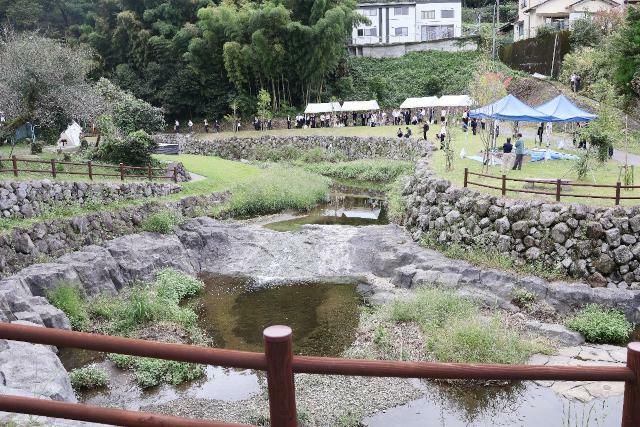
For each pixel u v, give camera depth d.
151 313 13.83
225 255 19.44
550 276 14.44
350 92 47.62
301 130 41.25
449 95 40.97
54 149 27.03
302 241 19.92
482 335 11.44
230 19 43.41
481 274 14.95
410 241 18.70
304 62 43.88
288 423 2.87
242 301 15.80
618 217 14.30
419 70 49.12
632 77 27.30
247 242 19.95
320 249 19.31
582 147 22.23
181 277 16.77
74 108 22.92
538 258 14.94
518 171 20.27
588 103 30.28
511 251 15.45
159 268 17.33
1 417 4.93
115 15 50.31
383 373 2.79
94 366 11.26
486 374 2.78
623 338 12.24
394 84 48.31
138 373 11.11
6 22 47.69
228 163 32.62
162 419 3.04
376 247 18.81
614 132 19.83
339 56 46.38
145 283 16.30
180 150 41.84
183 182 25.03
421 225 18.77
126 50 49.72
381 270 17.44
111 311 14.09
